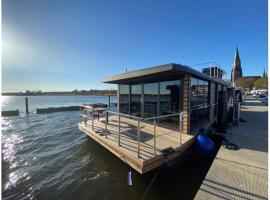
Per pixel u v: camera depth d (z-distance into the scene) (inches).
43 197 152.3
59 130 424.2
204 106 289.7
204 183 129.2
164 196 146.1
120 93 372.8
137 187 161.3
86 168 205.2
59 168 207.2
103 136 213.2
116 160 223.0
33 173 195.8
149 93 288.8
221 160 170.9
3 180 180.5
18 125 498.3
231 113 366.9
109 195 152.0
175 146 173.8
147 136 212.4
